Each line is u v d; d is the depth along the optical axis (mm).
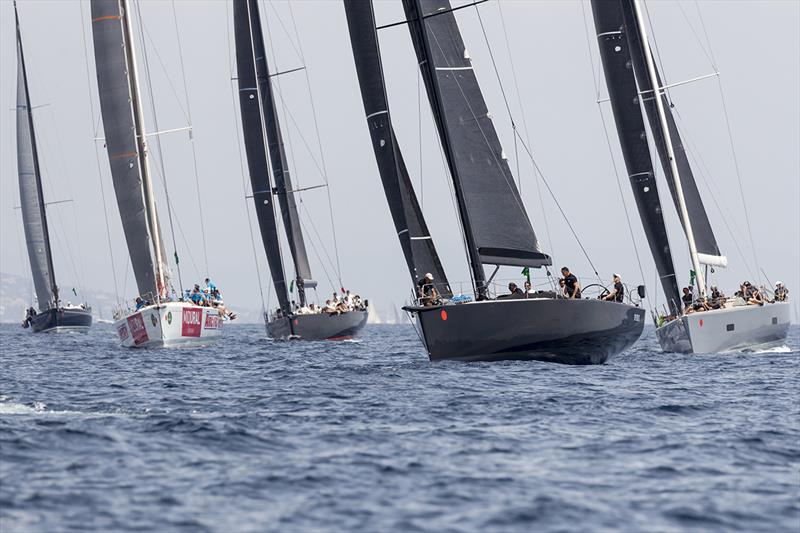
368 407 64062
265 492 39844
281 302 167750
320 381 82938
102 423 55688
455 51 87750
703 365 98625
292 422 57219
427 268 87438
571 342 85812
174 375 94562
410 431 54219
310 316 163000
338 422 57344
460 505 37938
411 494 39625
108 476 42531
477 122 87062
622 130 116625
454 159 86750
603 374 85812
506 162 86938
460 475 42969
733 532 35062
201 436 51781
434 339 85062
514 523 35625
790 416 61406
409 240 87312
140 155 148625
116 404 68062
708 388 77312
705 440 51812
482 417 59500
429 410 62375
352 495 39438
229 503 38125
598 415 60781
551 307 83188
